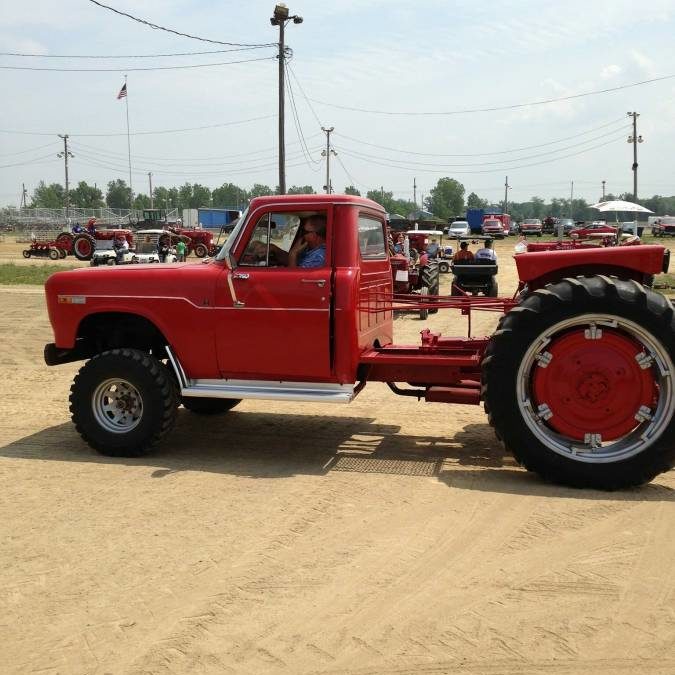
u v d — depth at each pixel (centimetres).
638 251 547
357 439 689
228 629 347
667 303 521
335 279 590
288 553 430
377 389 919
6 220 7531
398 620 354
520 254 572
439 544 441
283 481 564
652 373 533
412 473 582
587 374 539
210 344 622
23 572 411
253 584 392
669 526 464
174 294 627
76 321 656
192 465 610
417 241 2705
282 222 609
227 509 503
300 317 597
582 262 557
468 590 382
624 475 525
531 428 543
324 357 597
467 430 717
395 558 421
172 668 317
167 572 407
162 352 720
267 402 852
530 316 536
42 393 898
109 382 631
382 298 688
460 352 621
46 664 322
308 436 701
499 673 310
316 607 367
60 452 650
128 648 333
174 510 502
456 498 520
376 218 680
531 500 514
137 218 6681
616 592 378
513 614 358
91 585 394
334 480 565
